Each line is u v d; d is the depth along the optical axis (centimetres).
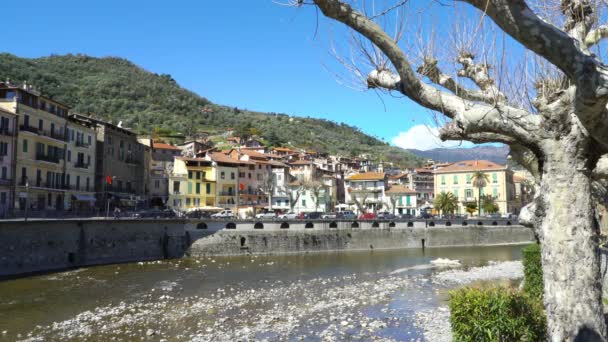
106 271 4366
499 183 11594
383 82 1008
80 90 19612
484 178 10869
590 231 841
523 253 2020
